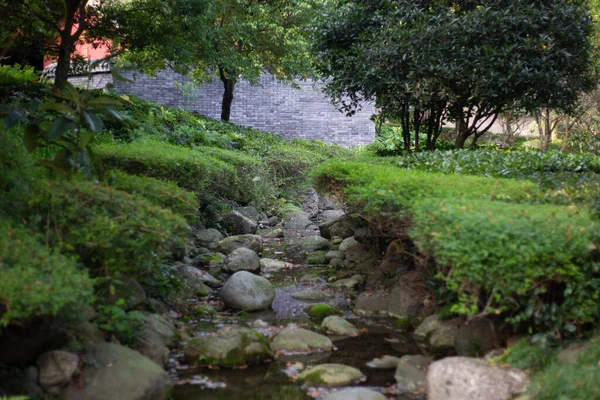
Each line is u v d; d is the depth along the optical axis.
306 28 10.21
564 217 3.98
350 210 7.16
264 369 4.31
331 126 21.59
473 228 3.71
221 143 13.02
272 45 16.05
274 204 12.98
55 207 4.23
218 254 8.31
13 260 3.35
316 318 5.59
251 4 14.90
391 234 5.81
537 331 4.17
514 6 8.33
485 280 3.81
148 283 5.29
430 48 8.22
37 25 8.45
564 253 3.75
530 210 4.09
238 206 11.62
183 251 6.67
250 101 20.88
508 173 6.58
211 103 20.52
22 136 7.28
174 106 19.72
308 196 14.16
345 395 3.70
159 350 4.32
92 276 4.41
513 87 8.20
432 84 8.25
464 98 8.91
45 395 3.43
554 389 3.33
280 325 5.37
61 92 5.18
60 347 3.71
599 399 3.18
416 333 5.01
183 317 5.38
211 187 10.31
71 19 8.17
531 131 17.41
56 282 3.21
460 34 8.24
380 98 8.98
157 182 5.50
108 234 3.99
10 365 3.51
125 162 6.81
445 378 3.64
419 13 8.46
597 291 3.98
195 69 16.48
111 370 3.63
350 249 7.97
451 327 4.66
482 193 4.80
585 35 8.71
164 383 3.77
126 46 10.20
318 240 9.39
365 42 9.10
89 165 4.74
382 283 6.47
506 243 3.62
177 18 10.05
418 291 5.62
